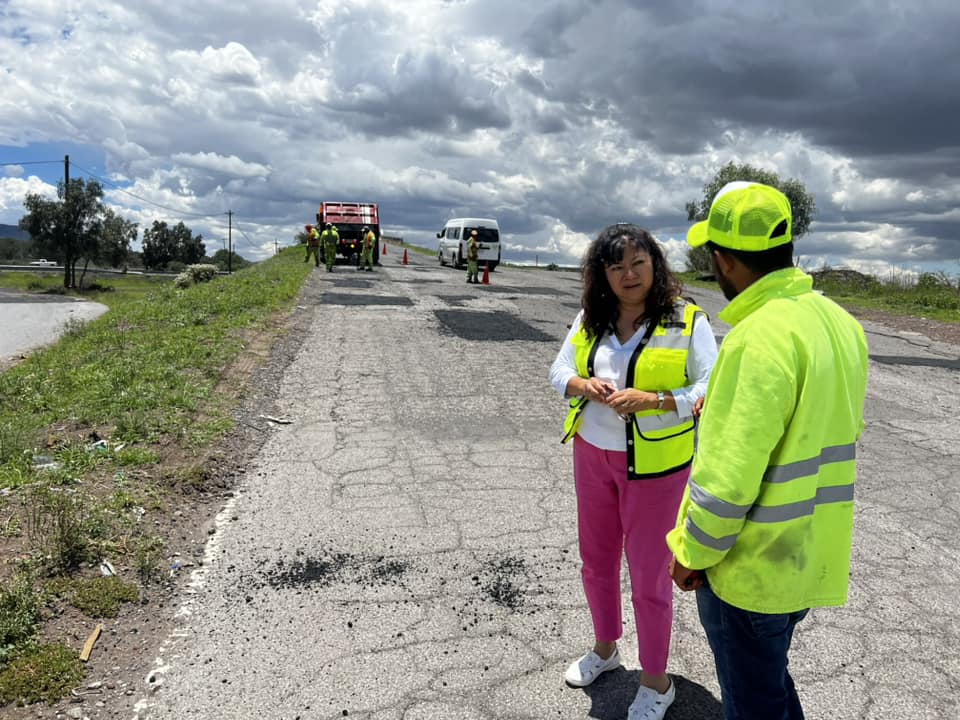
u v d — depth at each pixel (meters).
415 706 2.96
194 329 10.83
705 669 3.28
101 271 93.50
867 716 2.96
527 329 12.89
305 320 12.68
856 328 2.07
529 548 4.46
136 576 3.90
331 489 5.34
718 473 1.85
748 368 1.85
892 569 4.32
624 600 3.91
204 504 4.99
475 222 28.66
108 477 5.09
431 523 4.79
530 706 2.98
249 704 2.95
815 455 1.89
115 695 2.98
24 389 7.91
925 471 6.18
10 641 3.21
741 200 1.98
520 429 7.02
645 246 2.68
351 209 29.45
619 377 2.76
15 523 4.20
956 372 10.73
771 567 1.91
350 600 3.80
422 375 8.99
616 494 2.91
